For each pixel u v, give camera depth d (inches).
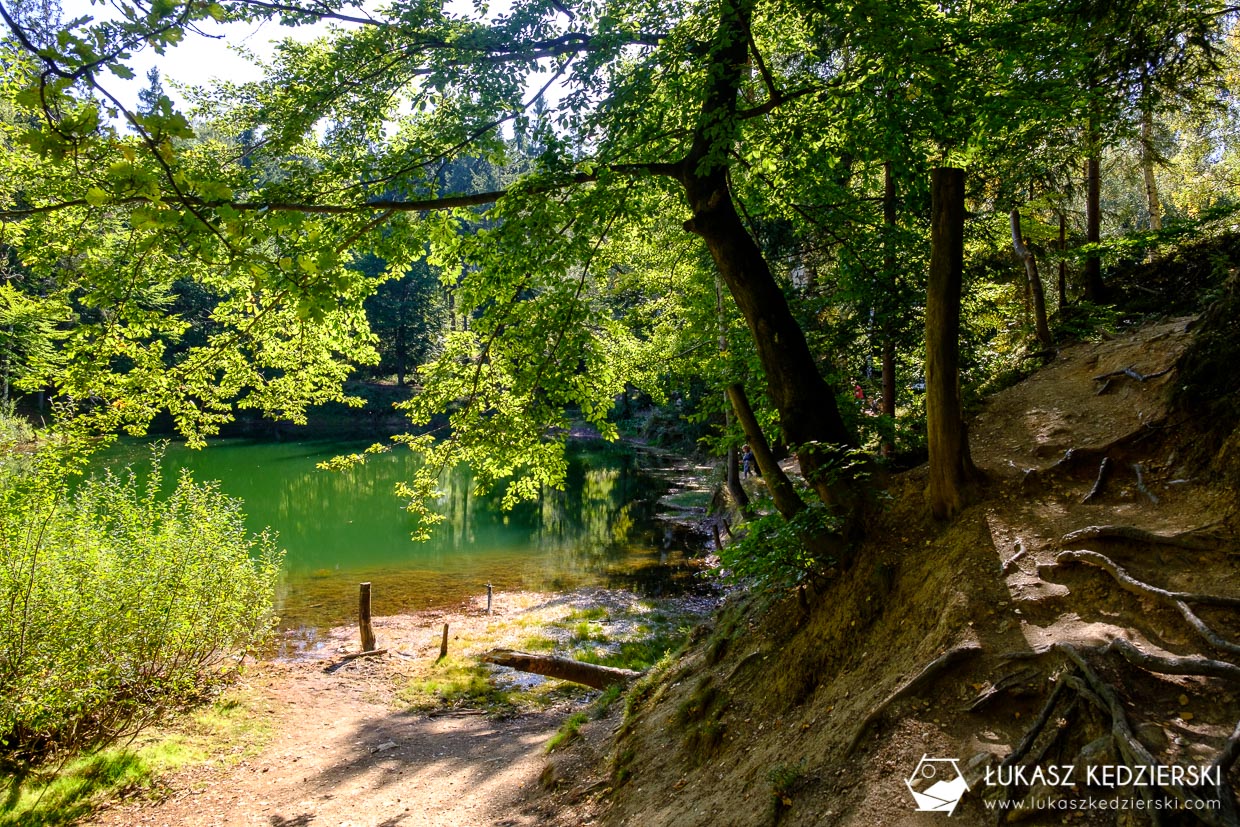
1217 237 432.1
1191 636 143.0
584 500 1124.5
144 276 291.1
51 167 245.9
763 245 456.8
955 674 161.5
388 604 613.9
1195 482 197.6
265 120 282.0
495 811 269.7
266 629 442.3
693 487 1160.2
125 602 349.1
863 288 353.1
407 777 321.1
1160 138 475.5
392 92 299.9
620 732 285.3
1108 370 312.0
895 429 321.7
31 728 308.2
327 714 409.1
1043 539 195.5
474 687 448.5
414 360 2277.3
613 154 273.1
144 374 306.3
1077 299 496.4
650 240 511.8
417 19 266.7
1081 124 303.4
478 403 334.0
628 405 2134.6
